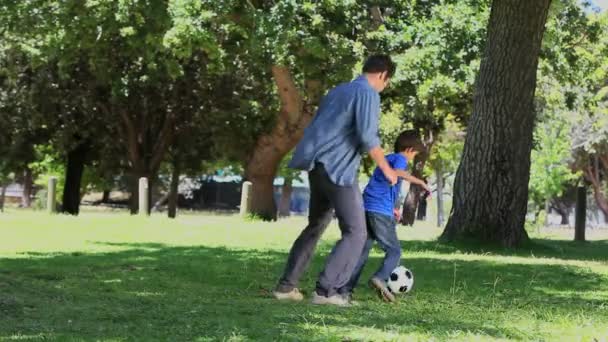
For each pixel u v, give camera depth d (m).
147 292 10.91
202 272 13.60
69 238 21.41
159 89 45.31
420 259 16.84
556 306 10.45
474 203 21.12
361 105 9.97
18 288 10.50
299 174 84.75
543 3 20.72
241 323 8.23
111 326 8.00
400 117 45.31
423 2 36.00
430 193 10.51
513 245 21.00
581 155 76.44
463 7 33.88
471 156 21.28
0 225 25.52
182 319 8.43
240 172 78.94
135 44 33.88
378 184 10.84
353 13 33.38
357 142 10.11
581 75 38.09
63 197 51.72
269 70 39.88
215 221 30.61
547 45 34.59
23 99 45.78
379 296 10.70
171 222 28.45
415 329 8.05
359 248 10.12
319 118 10.15
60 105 46.44
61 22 33.06
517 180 21.05
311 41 31.41
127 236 22.50
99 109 47.06
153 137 48.66
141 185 34.47
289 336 7.51
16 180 79.19
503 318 9.13
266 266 14.72
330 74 34.00
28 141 49.00
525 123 21.11
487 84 21.11
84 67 44.72
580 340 7.68
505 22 20.81
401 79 33.78
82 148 51.25
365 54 34.00
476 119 21.27
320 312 9.20
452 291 11.60
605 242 29.69
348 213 10.07
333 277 10.08
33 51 37.94
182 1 30.56
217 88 45.22
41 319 8.35
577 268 15.93
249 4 32.03
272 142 38.66
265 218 39.47
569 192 90.25
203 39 31.05
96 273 13.20
